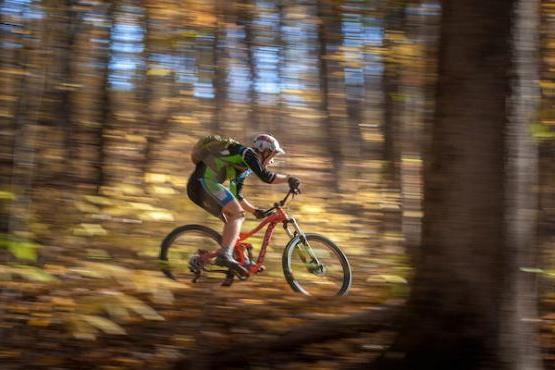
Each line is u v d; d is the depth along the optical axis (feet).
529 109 12.57
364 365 13.67
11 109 18.54
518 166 12.29
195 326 16.39
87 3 23.50
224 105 32.60
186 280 20.16
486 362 12.33
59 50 23.29
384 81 27.76
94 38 25.68
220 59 30.32
